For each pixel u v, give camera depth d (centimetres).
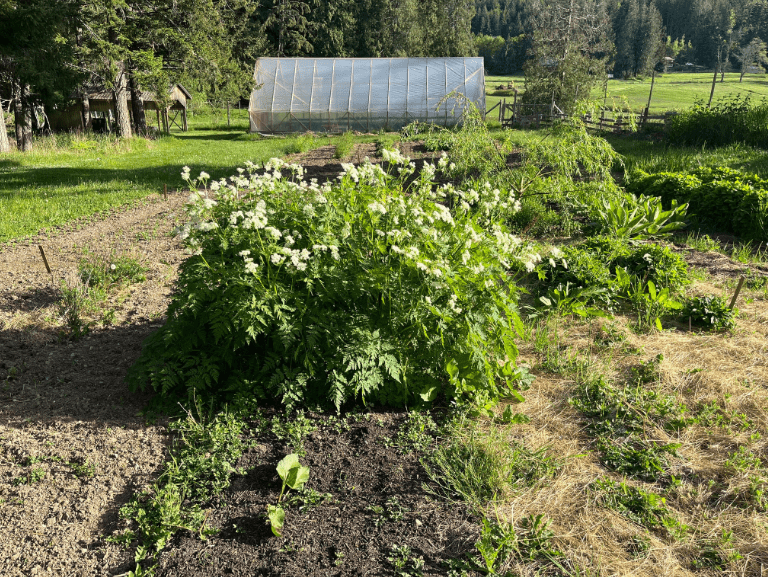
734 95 5631
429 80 3203
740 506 307
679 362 463
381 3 4731
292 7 4609
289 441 367
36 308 593
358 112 3134
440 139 897
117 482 334
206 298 394
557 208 977
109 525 305
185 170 405
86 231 945
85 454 356
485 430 380
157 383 392
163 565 277
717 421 379
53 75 2006
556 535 289
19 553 286
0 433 378
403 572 268
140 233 913
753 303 580
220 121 4162
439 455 346
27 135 2200
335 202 423
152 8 2731
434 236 413
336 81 3206
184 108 3588
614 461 346
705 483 327
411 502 315
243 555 281
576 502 313
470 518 303
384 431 379
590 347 496
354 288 395
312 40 4709
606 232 798
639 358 470
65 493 326
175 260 771
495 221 508
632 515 301
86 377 455
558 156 807
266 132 3184
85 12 2305
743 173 1099
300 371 394
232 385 398
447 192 496
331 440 369
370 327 388
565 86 3509
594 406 407
